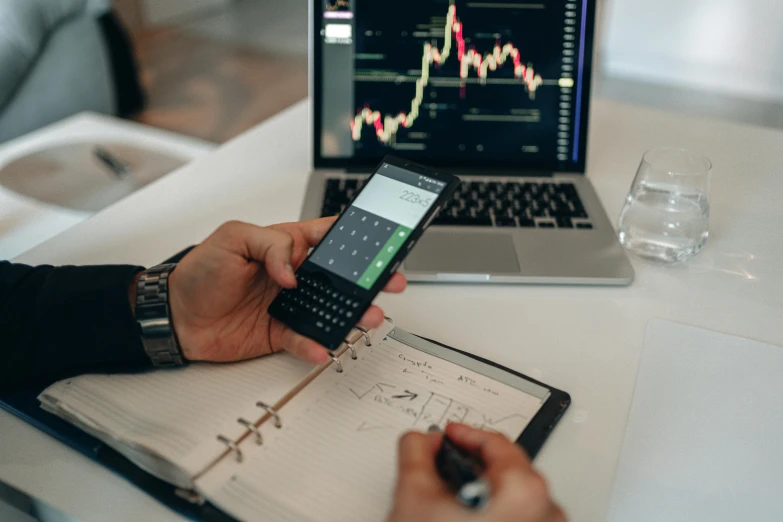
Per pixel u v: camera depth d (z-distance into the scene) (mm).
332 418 522
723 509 480
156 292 565
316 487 467
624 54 3121
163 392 545
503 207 857
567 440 533
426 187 609
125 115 1989
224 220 852
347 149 951
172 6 3664
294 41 3559
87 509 481
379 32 911
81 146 1401
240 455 482
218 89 3037
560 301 708
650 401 574
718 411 564
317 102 933
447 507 372
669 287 734
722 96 2930
